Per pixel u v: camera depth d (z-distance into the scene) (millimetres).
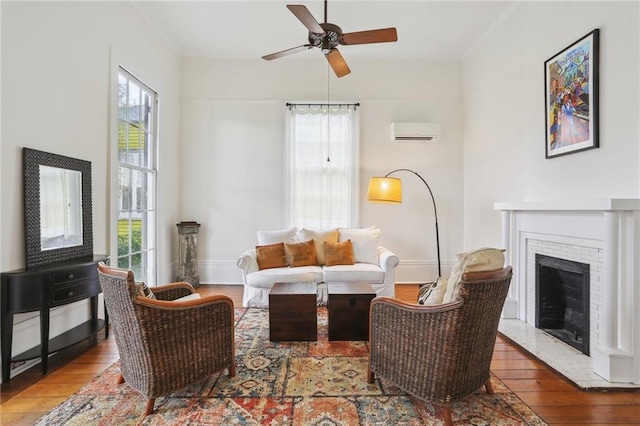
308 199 4863
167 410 1843
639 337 2092
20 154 2244
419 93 4945
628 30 2221
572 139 2709
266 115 4891
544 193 3096
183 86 4867
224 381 2158
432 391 1731
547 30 3047
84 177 2809
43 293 2172
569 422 1757
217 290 4555
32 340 2354
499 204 3383
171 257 4629
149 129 4109
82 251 2773
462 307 1635
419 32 4172
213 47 4582
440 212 4988
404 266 4980
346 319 2842
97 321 2855
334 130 4867
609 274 2141
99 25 3035
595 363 2227
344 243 4129
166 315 1819
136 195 3846
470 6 3621
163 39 4285
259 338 2896
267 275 3711
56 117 2549
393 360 1931
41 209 2387
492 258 1791
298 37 4293
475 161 4578
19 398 1960
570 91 2727
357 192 4863
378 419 1771
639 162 2150
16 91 2211
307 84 4895
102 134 3086
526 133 3361
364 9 3658
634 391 2039
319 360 2467
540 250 3027
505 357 2529
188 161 4891
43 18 2416
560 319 2951
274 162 4902
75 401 1932
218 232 4918
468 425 1730
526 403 1924
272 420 1758
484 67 4309
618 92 2297
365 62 4914
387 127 4934
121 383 2129
